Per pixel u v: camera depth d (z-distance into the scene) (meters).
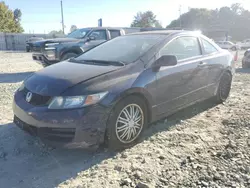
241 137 3.86
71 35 10.75
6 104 5.62
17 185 2.84
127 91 3.40
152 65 3.84
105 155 3.44
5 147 3.67
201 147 3.59
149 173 2.98
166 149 3.56
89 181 2.88
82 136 3.13
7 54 22.81
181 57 4.43
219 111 5.12
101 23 17.66
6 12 52.44
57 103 3.14
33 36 34.12
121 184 2.80
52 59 9.37
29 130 3.37
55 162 3.30
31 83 3.58
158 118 4.02
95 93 3.19
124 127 3.47
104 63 3.91
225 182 2.78
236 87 7.36
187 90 4.44
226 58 5.50
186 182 2.81
